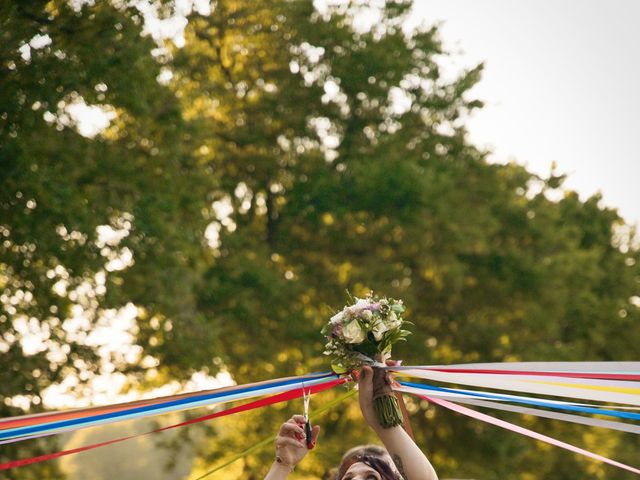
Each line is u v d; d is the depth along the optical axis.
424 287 21.72
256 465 19.67
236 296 18.98
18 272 14.93
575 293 22.61
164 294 15.89
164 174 16.33
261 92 21.73
